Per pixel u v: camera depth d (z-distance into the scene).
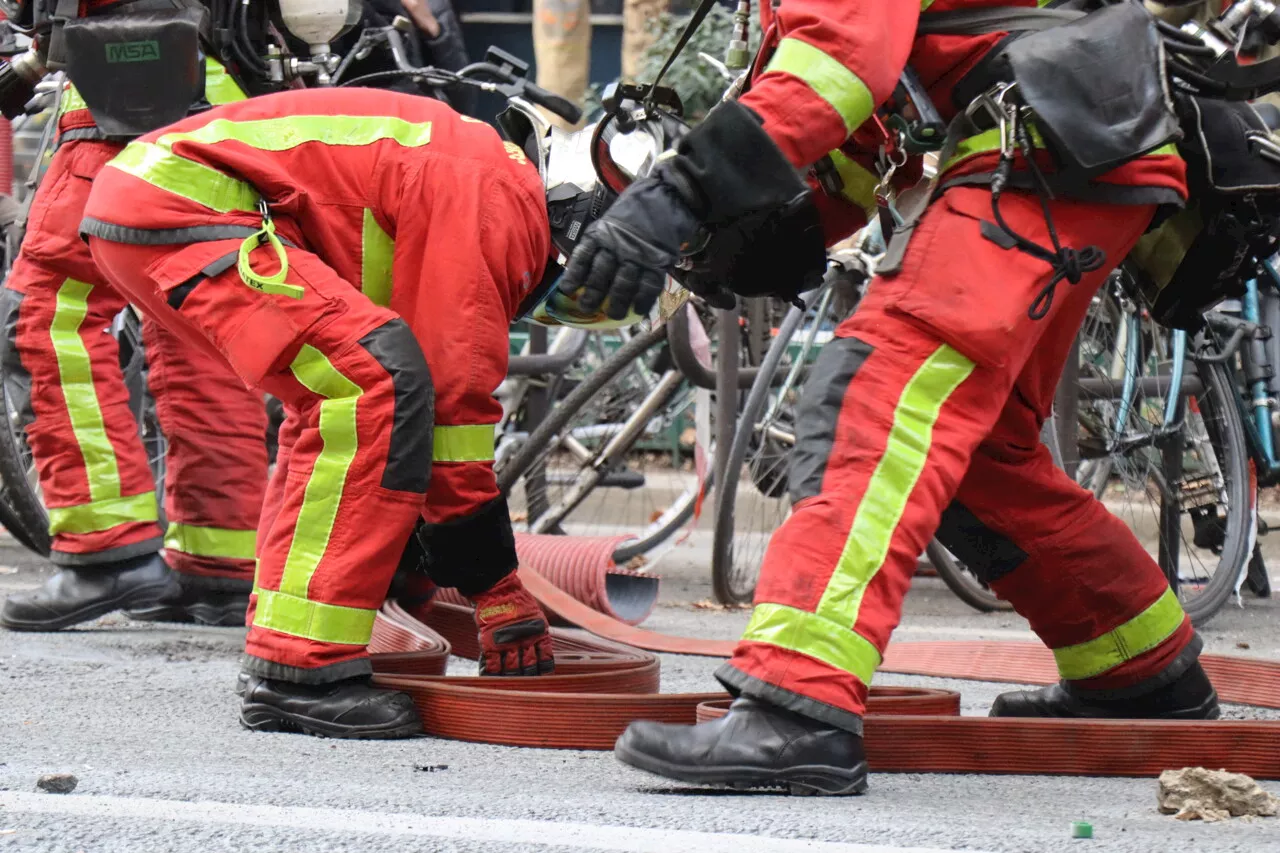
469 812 10.55
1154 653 13.48
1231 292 13.41
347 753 12.96
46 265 19.70
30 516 23.14
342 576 13.54
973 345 11.14
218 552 20.84
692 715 13.57
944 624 22.88
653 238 10.78
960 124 11.49
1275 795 11.73
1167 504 22.89
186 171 13.60
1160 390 22.75
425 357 13.77
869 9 10.88
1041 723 12.62
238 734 13.68
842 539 11.02
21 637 19.62
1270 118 16.48
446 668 17.44
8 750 12.62
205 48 18.20
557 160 14.30
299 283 13.33
